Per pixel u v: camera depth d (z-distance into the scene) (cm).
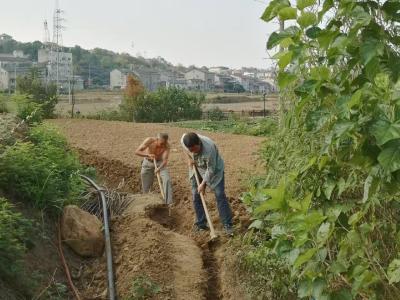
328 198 434
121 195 923
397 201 409
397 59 366
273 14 416
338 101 363
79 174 857
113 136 1725
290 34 401
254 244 709
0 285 534
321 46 380
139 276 640
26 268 600
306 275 416
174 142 1672
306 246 422
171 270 671
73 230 698
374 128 327
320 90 397
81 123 2053
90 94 5622
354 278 403
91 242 699
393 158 318
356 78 385
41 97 2394
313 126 399
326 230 398
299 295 416
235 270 679
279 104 624
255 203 622
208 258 765
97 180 1074
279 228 472
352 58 384
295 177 445
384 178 352
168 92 3234
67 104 4131
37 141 955
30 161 727
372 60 353
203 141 807
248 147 1584
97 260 695
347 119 354
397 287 405
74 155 993
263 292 605
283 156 601
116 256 705
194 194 859
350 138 400
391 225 414
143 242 717
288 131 580
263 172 1012
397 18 372
